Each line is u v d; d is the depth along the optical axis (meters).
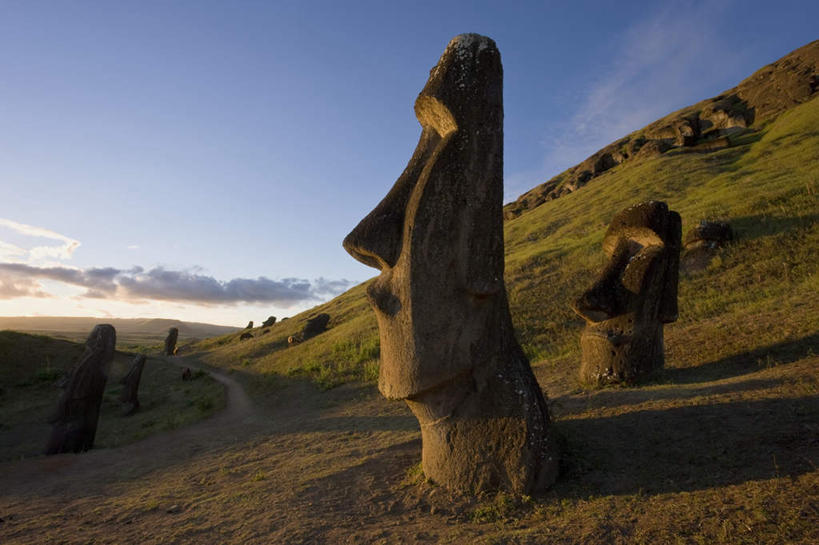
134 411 18.55
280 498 5.23
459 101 4.67
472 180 4.61
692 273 15.88
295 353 25.38
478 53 4.84
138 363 19.08
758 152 37.16
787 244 14.98
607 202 39.47
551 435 4.64
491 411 4.57
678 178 38.06
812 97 45.81
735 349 8.26
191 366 33.12
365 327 23.94
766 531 2.85
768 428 4.39
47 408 18.66
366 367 17.05
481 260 4.55
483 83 4.77
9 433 15.65
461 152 4.62
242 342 41.41
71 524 5.37
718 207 21.77
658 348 8.23
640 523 3.31
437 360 4.49
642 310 8.06
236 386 21.75
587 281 19.59
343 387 15.74
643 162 52.19
